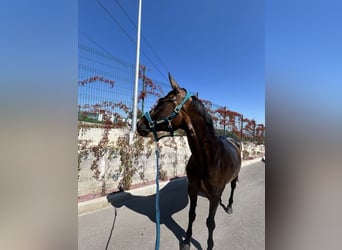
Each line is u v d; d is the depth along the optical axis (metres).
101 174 3.18
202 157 1.68
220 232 2.22
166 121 1.56
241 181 4.64
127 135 3.83
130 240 1.99
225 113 7.39
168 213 2.64
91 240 1.98
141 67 4.86
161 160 4.28
